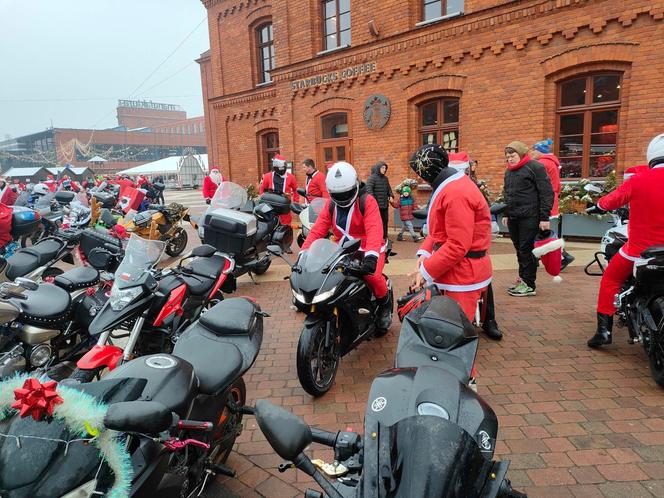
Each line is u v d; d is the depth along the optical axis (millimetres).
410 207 11422
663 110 9047
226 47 18422
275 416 1753
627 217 5512
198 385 2521
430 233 3670
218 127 19172
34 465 1765
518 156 6168
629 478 2926
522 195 6227
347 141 14133
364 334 4477
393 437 1679
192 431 2527
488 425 1854
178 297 4227
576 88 10242
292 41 15133
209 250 5012
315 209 7457
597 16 9438
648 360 4484
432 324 2477
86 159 87438
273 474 3172
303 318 6246
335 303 3916
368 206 4426
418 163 3525
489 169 11266
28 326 3930
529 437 3385
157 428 1870
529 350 4840
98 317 3676
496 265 8344
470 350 2428
